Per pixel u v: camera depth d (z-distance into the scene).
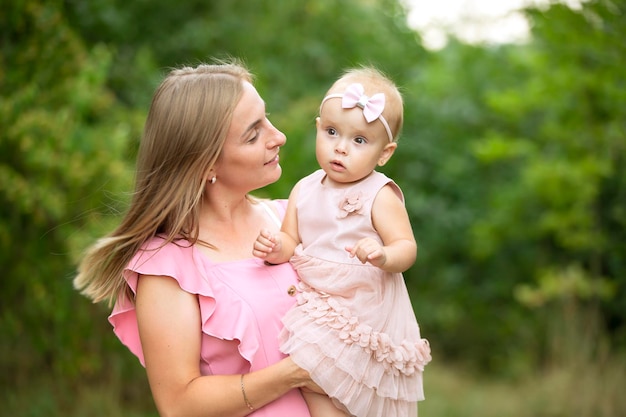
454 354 9.38
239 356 2.12
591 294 7.39
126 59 7.08
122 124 5.54
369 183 2.18
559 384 6.78
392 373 2.13
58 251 5.26
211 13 8.06
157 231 2.22
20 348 5.53
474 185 9.59
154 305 2.08
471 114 9.38
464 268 9.52
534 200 8.49
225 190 2.27
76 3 6.23
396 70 9.38
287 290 2.19
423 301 9.52
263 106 2.24
